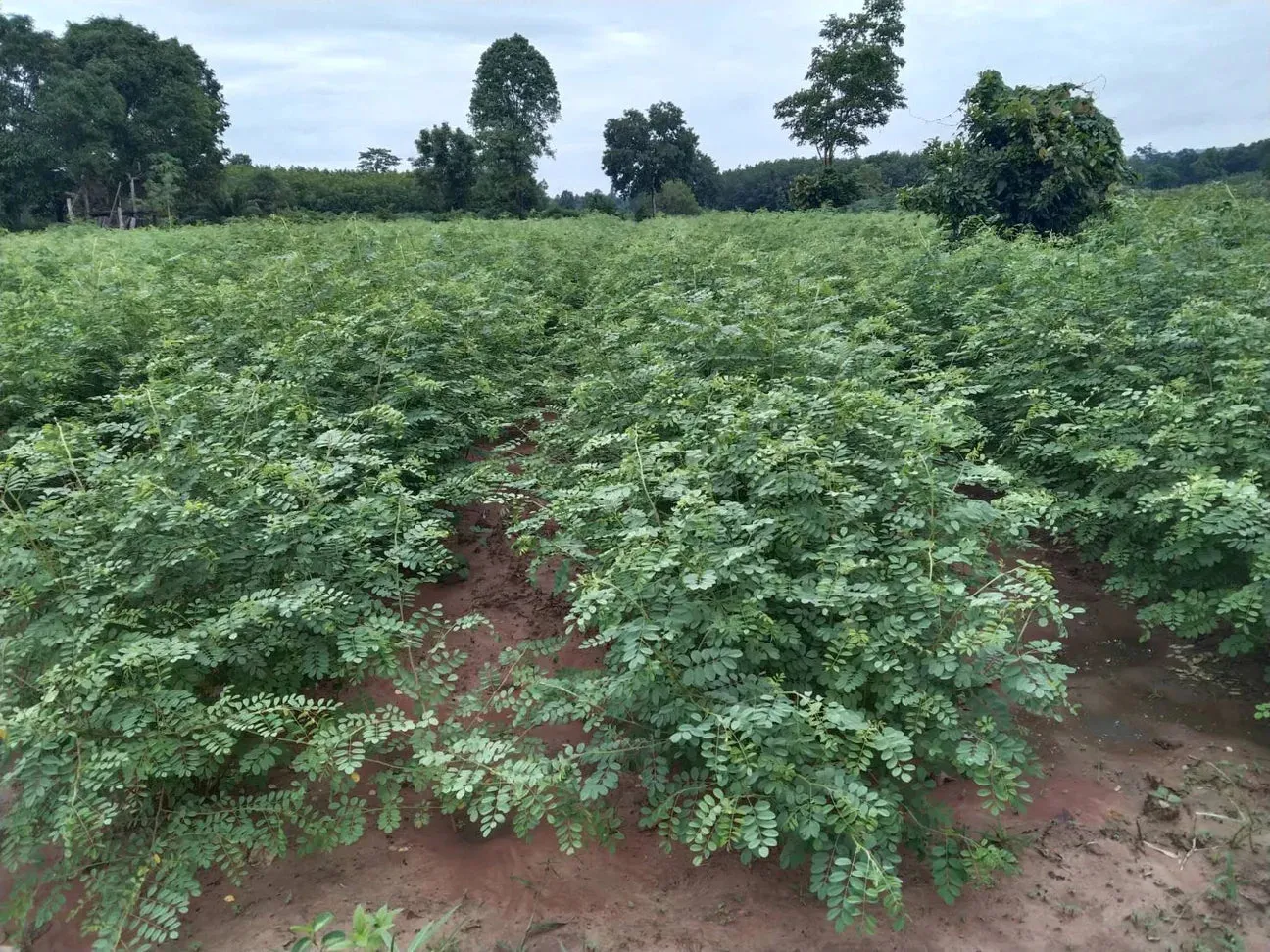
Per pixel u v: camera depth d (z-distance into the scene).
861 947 3.14
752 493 4.51
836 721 3.08
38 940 3.33
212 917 3.35
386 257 12.16
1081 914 3.29
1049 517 4.79
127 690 3.40
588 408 6.64
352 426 6.02
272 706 3.47
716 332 7.04
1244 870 3.46
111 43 39.44
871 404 5.05
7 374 6.97
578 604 3.59
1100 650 5.04
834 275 11.15
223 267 12.07
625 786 3.99
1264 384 5.27
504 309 9.62
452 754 3.42
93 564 3.82
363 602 4.32
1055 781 4.03
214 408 5.97
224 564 4.26
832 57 33.12
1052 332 6.48
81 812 3.10
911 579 3.68
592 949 3.18
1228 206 12.27
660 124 55.44
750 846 2.84
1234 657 4.82
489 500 5.58
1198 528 4.31
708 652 3.41
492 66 50.22
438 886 3.48
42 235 19.88
